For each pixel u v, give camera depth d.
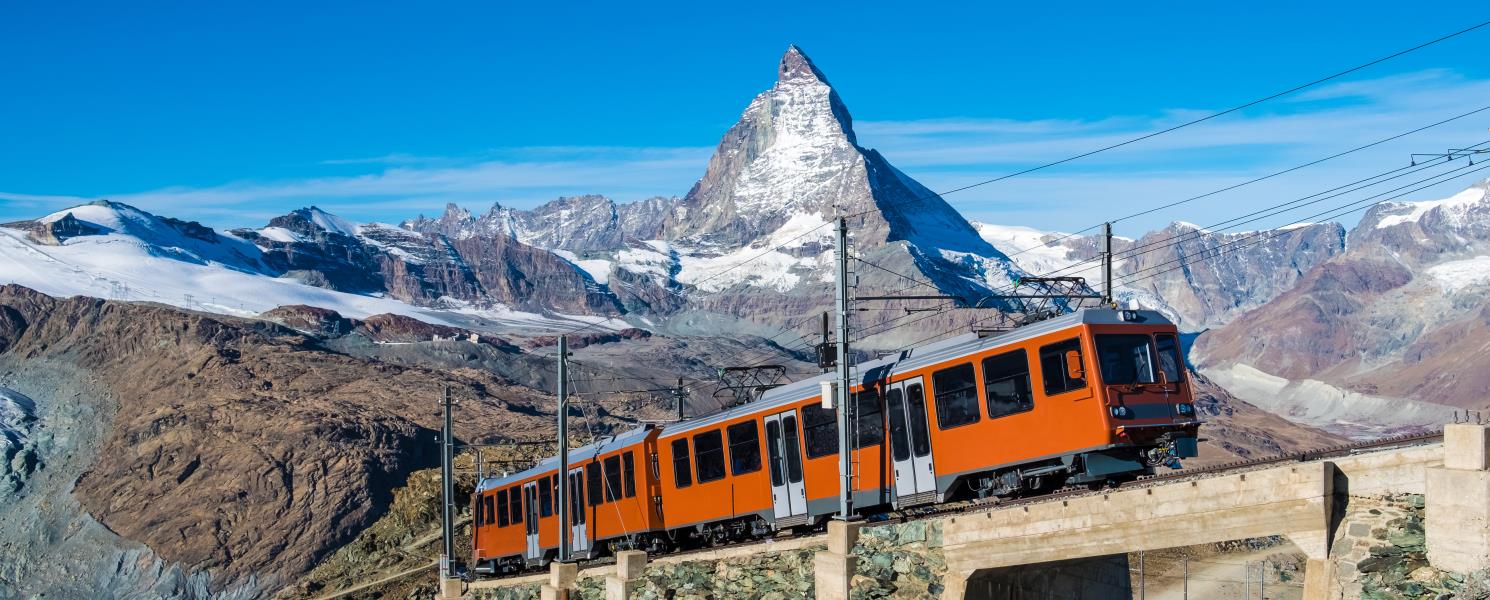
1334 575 23.30
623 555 41.09
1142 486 26.94
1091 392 30.50
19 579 182.75
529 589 50.50
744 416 40.41
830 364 44.09
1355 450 25.81
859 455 36.28
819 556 34.00
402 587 87.81
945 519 31.47
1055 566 33.44
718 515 41.28
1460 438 21.72
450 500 66.06
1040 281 36.88
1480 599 20.77
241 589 170.50
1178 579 66.75
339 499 193.38
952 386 33.78
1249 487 24.88
